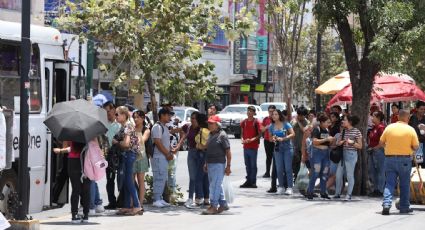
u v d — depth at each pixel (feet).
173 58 55.52
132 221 47.01
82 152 45.03
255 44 229.66
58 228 43.68
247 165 69.31
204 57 202.69
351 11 63.41
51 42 50.52
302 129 67.67
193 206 54.34
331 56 205.05
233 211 52.54
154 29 54.90
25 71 40.04
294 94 209.05
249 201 58.75
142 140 50.26
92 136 43.80
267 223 46.93
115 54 55.93
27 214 45.73
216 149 50.16
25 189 40.57
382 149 62.44
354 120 59.00
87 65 93.61
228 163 50.80
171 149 56.49
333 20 64.90
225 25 56.18
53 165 52.19
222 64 213.87
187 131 57.00
